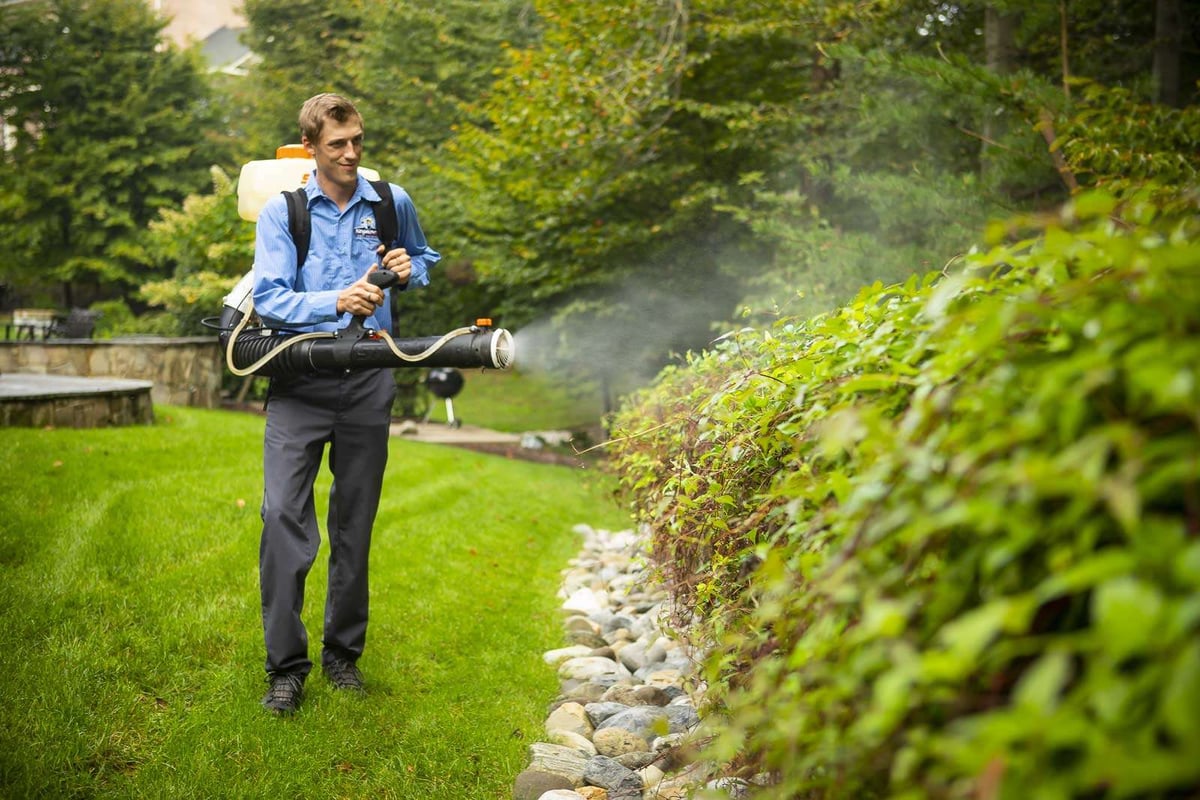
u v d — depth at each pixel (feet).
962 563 3.33
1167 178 15.84
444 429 48.32
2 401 23.07
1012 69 26.50
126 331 64.64
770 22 30.37
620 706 11.08
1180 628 2.35
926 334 4.36
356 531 10.64
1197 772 2.22
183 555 14.15
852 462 4.77
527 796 8.78
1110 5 29.40
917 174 23.90
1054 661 2.54
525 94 34.65
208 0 141.38
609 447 18.66
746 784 6.37
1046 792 2.47
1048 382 2.96
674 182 37.42
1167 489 2.95
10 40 88.12
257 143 84.07
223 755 8.80
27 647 10.18
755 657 6.21
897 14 29.55
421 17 59.98
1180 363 2.72
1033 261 3.87
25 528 14.24
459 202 41.68
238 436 25.44
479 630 13.64
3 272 86.22
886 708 2.82
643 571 14.98
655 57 32.32
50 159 86.07
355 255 10.59
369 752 9.36
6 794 7.54
